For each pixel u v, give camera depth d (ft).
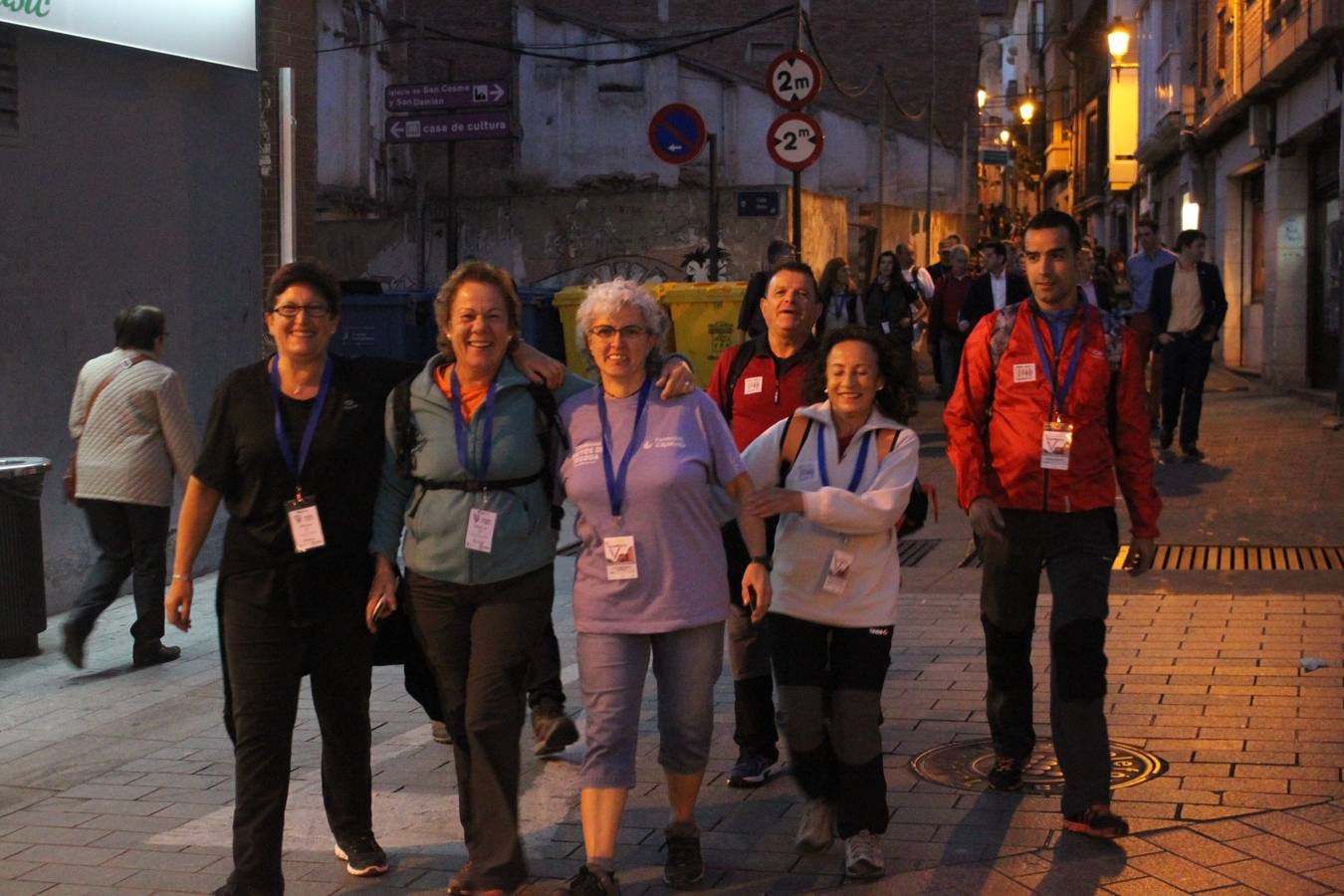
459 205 83.35
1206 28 86.02
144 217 33.35
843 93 83.66
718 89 100.73
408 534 16.06
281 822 15.72
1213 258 88.89
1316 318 67.36
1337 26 54.39
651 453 15.71
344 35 77.20
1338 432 50.03
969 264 65.57
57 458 31.04
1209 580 29.68
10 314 29.89
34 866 17.39
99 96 32.04
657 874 16.56
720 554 16.12
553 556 16.07
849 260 98.43
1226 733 20.27
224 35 34.94
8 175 29.78
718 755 20.63
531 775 20.30
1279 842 16.44
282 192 30.45
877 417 16.80
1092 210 155.84
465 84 55.52
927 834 17.20
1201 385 44.47
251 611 15.69
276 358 16.14
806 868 16.53
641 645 15.92
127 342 26.50
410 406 15.89
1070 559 17.35
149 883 16.80
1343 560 31.22
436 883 16.61
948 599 29.50
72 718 23.79
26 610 27.53
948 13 122.11
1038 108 207.72
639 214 82.38
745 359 19.77
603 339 15.78
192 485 15.84
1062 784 18.54
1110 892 15.33
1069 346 17.38
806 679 16.78
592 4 113.39
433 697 17.22
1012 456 17.35
